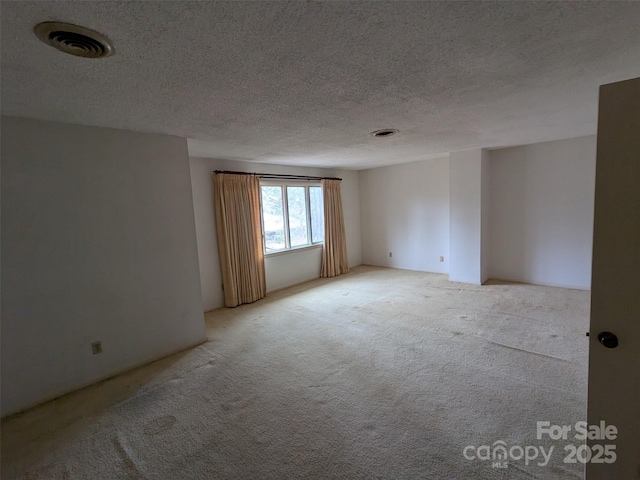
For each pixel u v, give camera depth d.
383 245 6.68
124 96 1.91
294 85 1.85
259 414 2.13
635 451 1.23
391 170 6.34
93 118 2.32
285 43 1.38
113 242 2.67
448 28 1.32
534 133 3.70
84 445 1.91
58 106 2.03
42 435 2.00
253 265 4.68
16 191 2.22
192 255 3.19
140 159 2.80
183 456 1.79
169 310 3.04
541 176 4.57
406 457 1.72
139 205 2.81
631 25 1.34
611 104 1.15
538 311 3.71
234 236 4.47
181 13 1.13
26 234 2.27
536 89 2.10
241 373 2.67
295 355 2.95
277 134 3.00
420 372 2.54
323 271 6.04
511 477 1.57
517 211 4.84
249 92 1.92
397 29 1.31
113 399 2.36
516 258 4.94
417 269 6.21
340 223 6.21
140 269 2.84
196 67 1.57
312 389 2.39
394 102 2.25
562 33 1.39
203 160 4.26
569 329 3.20
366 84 1.89
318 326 3.63
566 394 2.18
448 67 1.71
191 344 3.21
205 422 2.07
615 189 1.17
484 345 2.95
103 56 1.41
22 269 2.27
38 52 1.36
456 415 2.03
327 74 1.72
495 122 3.00
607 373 1.24
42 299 2.35
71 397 2.41
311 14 1.17
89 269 2.56
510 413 2.02
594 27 1.35
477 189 4.76
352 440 1.86
